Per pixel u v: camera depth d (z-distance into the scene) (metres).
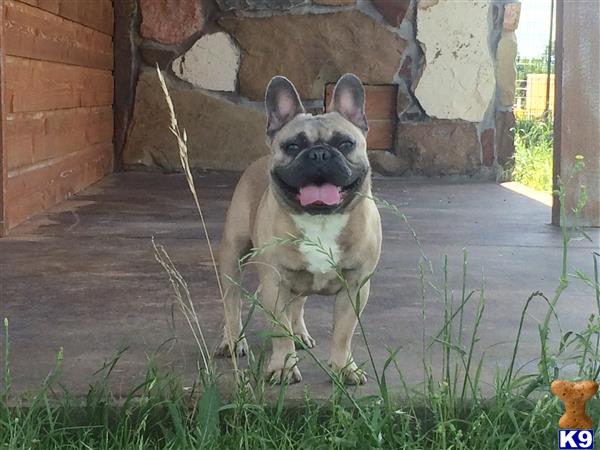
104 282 1.41
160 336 1.12
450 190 2.67
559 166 1.98
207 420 0.80
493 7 2.95
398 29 2.93
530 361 1.01
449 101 2.96
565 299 1.33
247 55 2.92
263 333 0.86
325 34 2.92
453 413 0.83
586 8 1.92
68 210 2.14
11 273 1.46
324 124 1.00
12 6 1.84
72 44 2.38
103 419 0.84
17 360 1.00
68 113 2.36
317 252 0.97
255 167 1.15
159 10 2.90
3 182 1.77
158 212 2.13
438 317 1.22
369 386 0.94
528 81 4.16
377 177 2.95
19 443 0.77
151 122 2.94
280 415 0.84
